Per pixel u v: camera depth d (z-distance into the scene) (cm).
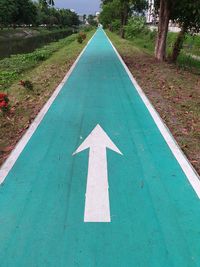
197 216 433
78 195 480
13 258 361
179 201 465
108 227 410
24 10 8719
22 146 652
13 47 4859
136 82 1281
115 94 1083
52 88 1173
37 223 418
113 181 518
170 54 2147
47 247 377
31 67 2088
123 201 465
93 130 741
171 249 373
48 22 11575
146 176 534
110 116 847
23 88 1197
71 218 427
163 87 1196
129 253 367
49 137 700
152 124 786
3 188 500
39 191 491
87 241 386
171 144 662
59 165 571
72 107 927
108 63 1789
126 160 591
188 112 896
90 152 623
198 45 3042
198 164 589
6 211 443
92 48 2727
